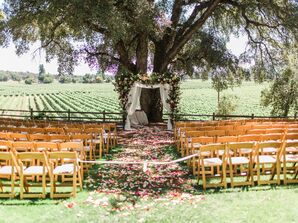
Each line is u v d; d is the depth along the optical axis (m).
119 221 6.01
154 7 17.09
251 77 24.28
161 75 17.58
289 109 25.75
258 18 22.14
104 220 6.05
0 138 9.65
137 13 16.56
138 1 16.48
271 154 9.88
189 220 6.00
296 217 5.98
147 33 18.97
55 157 7.14
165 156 11.22
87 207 6.68
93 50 20.98
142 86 17.62
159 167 9.71
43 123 13.77
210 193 7.39
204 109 48.69
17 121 14.66
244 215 6.12
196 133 9.95
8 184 7.52
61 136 9.45
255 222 5.83
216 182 8.15
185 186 7.96
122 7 17.02
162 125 19.70
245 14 22.25
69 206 6.68
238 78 25.28
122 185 8.12
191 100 67.19
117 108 50.62
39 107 56.00
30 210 6.52
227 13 23.44
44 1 15.50
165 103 17.73
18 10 16.86
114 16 15.39
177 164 10.05
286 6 19.20
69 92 98.69
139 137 15.33
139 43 20.42
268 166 9.34
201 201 6.89
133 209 6.57
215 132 10.03
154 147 12.84
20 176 7.03
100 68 22.02
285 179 7.79
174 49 20.73
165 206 6.69
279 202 6.66
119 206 6.74
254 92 88.19
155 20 17.36
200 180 8.41
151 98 21.44
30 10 16.89
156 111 21.42
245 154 9.58
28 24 19.22
